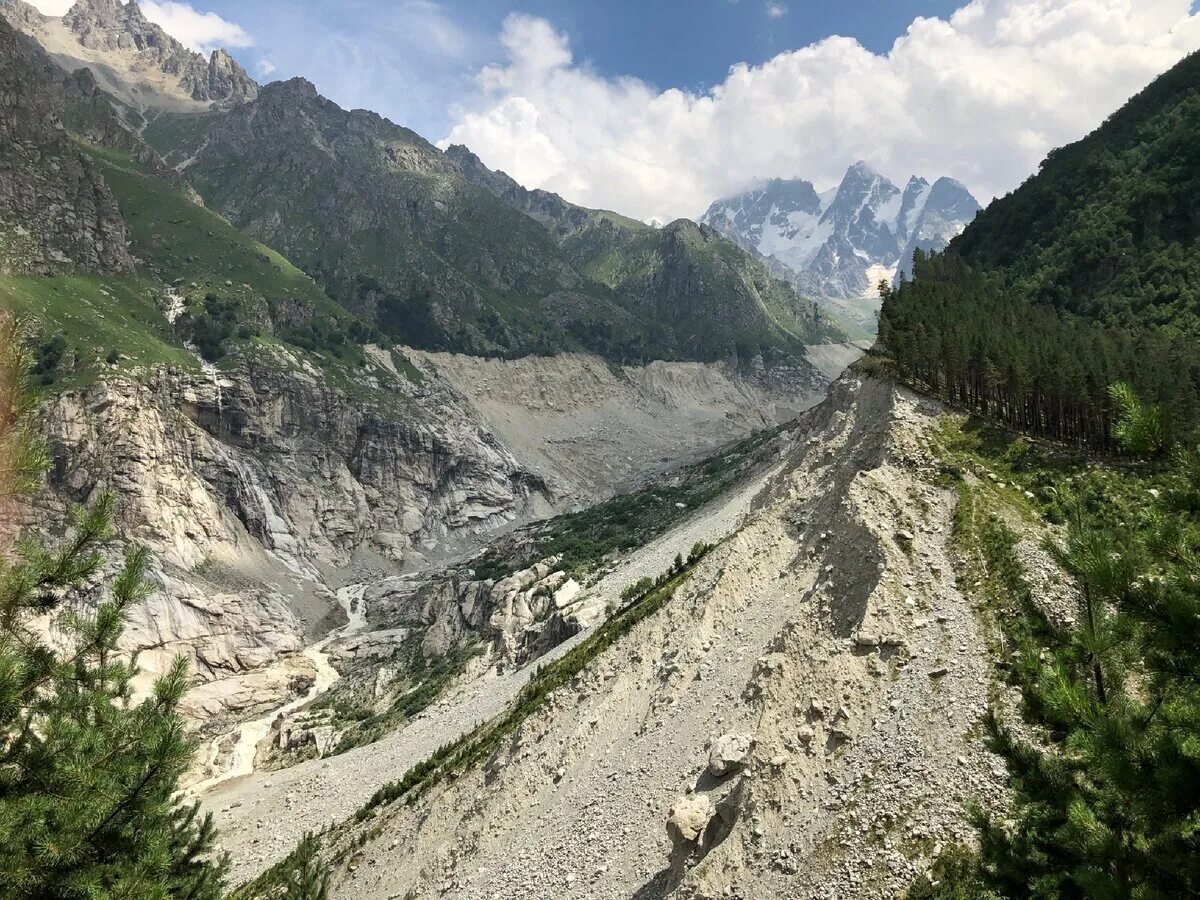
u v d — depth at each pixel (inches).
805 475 3663.9
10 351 775.7
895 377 3831.2
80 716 970.1
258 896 2795.3
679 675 2664.9
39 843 874.8
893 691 1942.7
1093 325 4596.5
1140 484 2506.2
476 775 2942.9
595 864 2074.3
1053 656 967.6
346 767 4185.5
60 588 933.8
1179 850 708.0
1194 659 709.3
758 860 1700.3
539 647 5036.9
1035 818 938.1
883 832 1592.0
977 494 2647.6
